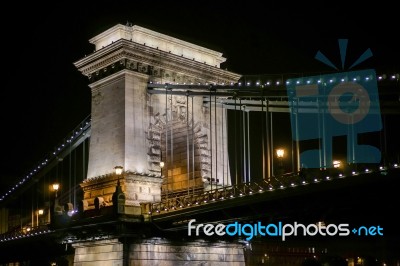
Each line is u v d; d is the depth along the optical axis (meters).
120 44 54.16
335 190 39.88
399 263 54.75
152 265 51.72
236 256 58.94
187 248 54.75
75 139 68.31
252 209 44.88
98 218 50.94
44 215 84.50
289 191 40.22
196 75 59.12
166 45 58.84
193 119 57.25
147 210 50.78
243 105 54.81
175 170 59.00
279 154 42.31
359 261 57.12
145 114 55.38
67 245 65.25
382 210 44.19
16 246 76.50
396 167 35.28
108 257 52.00
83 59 58.69
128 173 52.81
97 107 57.88
